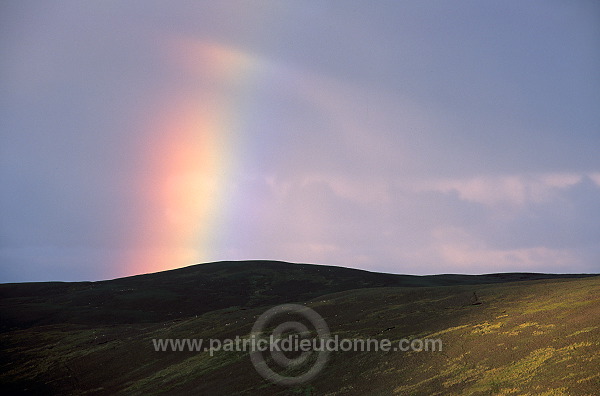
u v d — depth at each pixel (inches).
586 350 1524.4
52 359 3454.7
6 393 2970.0
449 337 2130.9
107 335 3905.0
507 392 1435.8
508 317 2239.2
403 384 1780.3
